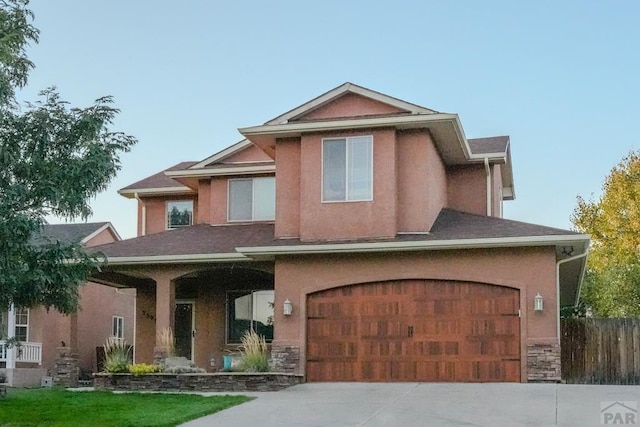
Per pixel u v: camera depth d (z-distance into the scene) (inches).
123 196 1108.5
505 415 552.1
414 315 783.7
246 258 842.8
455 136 836.6
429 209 813.9
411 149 821.2
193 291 1008.2
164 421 535.8
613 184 1412.4
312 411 582.9
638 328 806.5
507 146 995.3
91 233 1312.7
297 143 857.5
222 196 992.2
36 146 630.5
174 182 1085.1
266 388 739.4
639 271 1320.1
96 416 560.1
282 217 853.8
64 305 661.3
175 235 952.9
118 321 1312.7
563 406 584.7
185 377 761.0
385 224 803.4
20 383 1022.4
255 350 791.1
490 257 769.6
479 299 770.2
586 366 811.4
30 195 618.5
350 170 821.9
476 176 941.2
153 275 890.7
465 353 765.9
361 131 821.9
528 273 758.5
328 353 799.7
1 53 599.8
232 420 548.4
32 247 629.0
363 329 794.8
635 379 799.1
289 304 811.4
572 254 785.6
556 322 745.6
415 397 645.3
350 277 802.8
